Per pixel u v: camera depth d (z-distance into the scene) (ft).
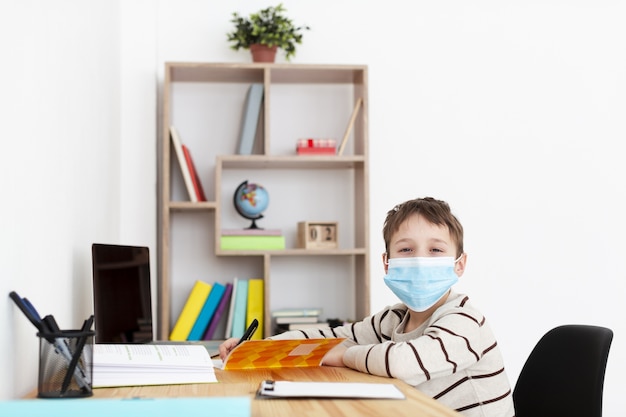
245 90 13.03
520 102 13.47
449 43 13.38
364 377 5.36
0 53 4.86
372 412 3.92
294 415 3.84
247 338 6.42
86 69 8.35
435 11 13.38
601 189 13.56
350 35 13.19
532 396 7.21
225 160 11.94
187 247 12.74
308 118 13.16
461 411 5.74
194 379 5.08
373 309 12.96
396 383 5.05
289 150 13.12
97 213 9.16
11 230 5.10
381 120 13.19
